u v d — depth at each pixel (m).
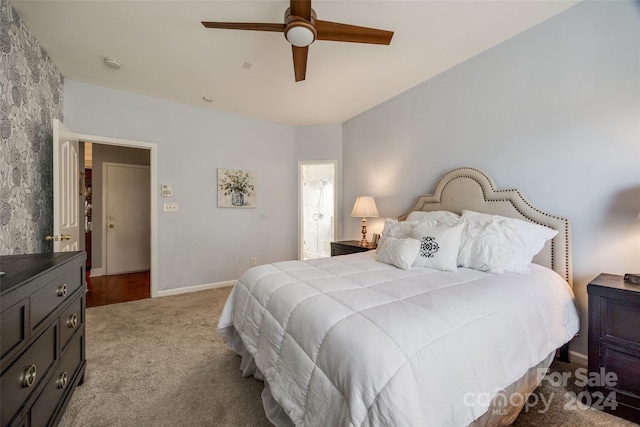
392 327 1.05
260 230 4.29
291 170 4.54
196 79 2.98
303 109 3.85
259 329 1.57
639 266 1.76
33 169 2.22
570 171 2.04
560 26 2.07
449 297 1.35
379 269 1.97
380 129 3.63
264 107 3.78
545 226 2.09
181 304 3.21
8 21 1.85
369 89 3.23
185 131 3.67
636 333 1.45
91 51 2.46
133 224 4.95
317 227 6.39
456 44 2.40
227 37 2.27
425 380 0.93
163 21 2.08
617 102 1.84
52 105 2.63
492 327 1.23
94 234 4.62
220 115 3.92
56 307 1.29
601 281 1.65
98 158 4.64
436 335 1.07
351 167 4.14
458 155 2.74
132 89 3.23
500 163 2.42
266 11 1.99
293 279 1.70
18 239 1.98
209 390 1.69
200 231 3.79
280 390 1.25
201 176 3.79
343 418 0.94
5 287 0.92
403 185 3.33
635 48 1.77
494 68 2.45
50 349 1.23
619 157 1.83
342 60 2.61
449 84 2.80
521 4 1.95
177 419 1.45
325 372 1.06
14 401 0.93
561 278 1.95
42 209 2.38
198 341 2.32
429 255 2.00
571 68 2.02
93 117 3.10
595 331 1.58
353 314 1.17
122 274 4.79
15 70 1.95
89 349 2.17
